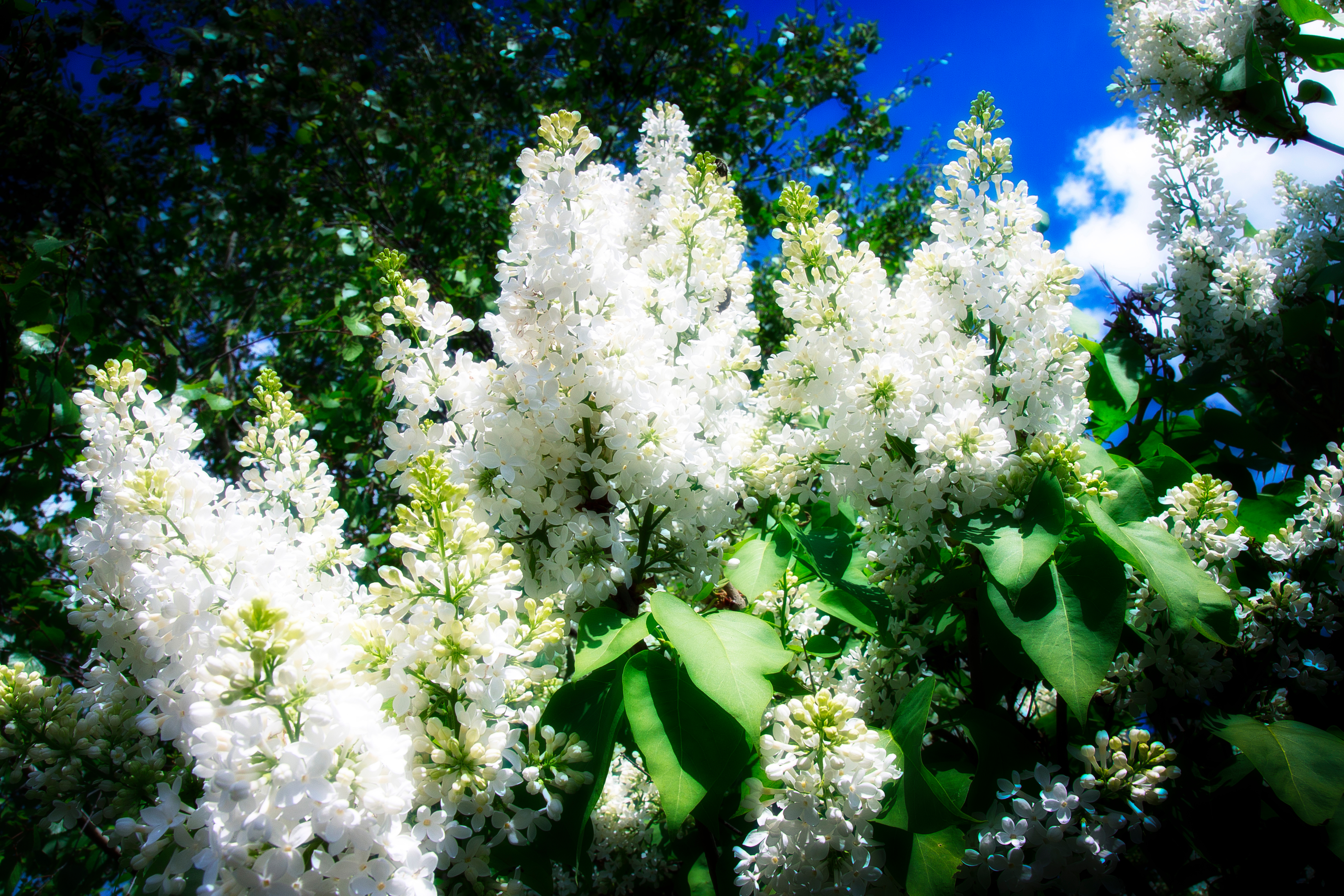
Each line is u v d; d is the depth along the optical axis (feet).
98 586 1.40
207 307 5.64
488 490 1.54
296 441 1.68
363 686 1.21
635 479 1.57
